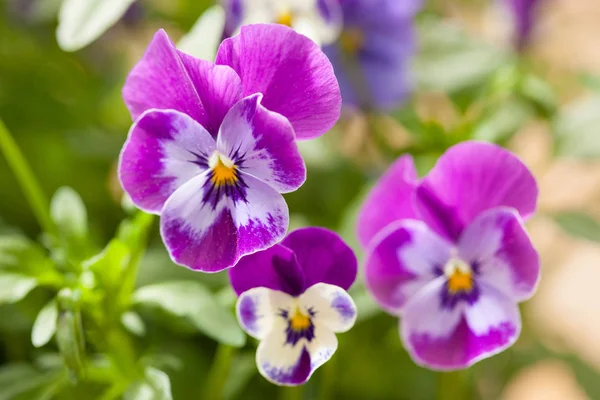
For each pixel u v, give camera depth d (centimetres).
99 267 33
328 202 40
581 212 40
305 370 29
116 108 47
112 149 41
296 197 41
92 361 35
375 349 40
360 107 40
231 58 28
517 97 39
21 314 37
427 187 30
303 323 29
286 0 34
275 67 28
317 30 35
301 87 28
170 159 28
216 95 28
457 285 31
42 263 33
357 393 41
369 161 41
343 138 44
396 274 31
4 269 33
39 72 47
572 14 55
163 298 33
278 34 28
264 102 28
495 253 30
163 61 28
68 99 46
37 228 44
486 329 30
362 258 35
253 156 28
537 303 48
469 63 41
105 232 43
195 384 39
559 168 55
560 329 54
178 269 36
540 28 41
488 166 30
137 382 33
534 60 44
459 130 38
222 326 32
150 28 47
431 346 31
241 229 28
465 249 30
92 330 33
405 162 31
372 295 31
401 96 40
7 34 48
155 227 39
